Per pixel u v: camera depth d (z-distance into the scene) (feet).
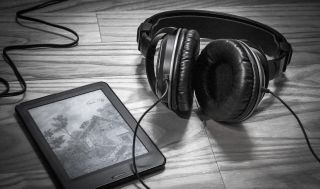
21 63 3.85
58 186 3.00
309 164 3.32
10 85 3.65
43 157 3.11
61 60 3.93
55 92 3.65
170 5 4.74
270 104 3.76
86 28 4.30
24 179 3.01
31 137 3.24
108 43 4.17
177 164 3.20
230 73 3.18
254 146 3.40
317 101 3.85
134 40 4.25
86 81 3.78
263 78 3.10
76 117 3.36
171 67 3.13
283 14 4.83
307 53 4.35
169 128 3.45
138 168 3.06
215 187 3.10
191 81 3.26
